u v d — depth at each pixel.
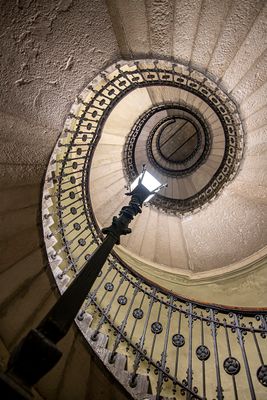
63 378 2.33
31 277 2.55
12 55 2.00
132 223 5.93
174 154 7.83
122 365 2.43
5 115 2.15
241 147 4.28
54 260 2.81
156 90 6.06
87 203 4.30
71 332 2.47
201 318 2.87
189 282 5.09
